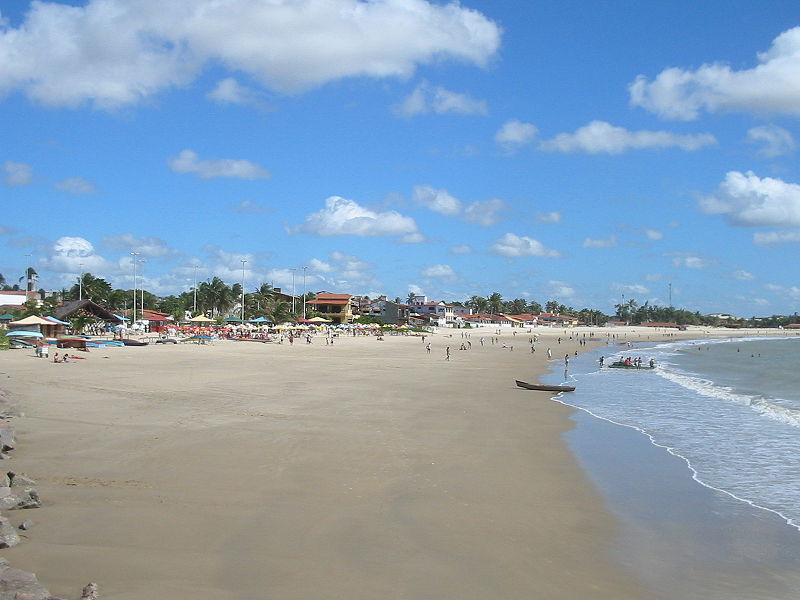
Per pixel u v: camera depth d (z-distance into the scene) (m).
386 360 66.31
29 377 36.72
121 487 14.27
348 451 19.39
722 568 11.46
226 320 132.75
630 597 9.98
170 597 8.57
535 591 9.90
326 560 10.55
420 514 13.52
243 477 15.76
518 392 39.84
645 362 80.50
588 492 16.45
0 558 9.20
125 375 39.97
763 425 28.00
